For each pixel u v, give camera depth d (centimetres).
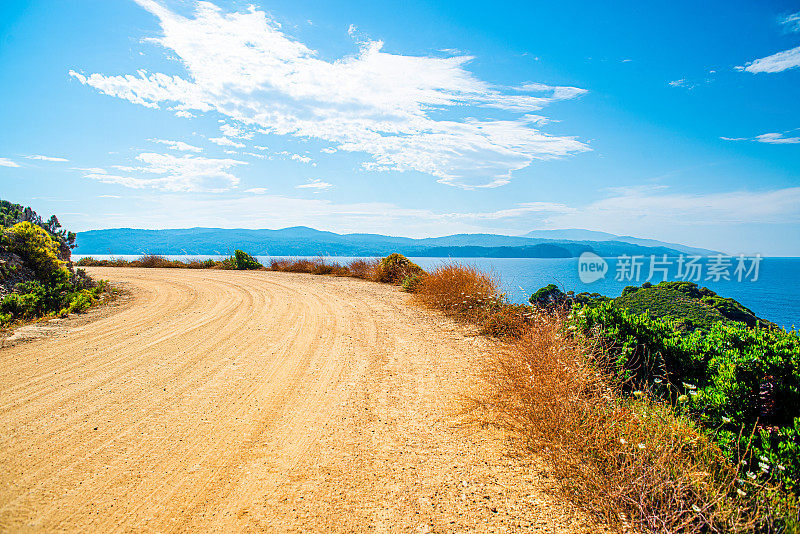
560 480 325
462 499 306
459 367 608
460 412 454
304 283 1689
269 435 406
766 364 358
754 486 284
